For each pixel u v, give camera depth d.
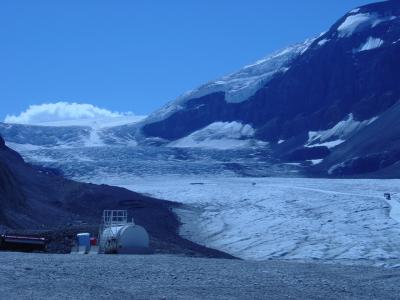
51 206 66.06
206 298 14.13
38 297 13.27
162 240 50.62
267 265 23.36
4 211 49.03
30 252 30.91
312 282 17.72
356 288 16.70
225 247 62.28
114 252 32.19
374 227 66.12
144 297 13.84
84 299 13.24
